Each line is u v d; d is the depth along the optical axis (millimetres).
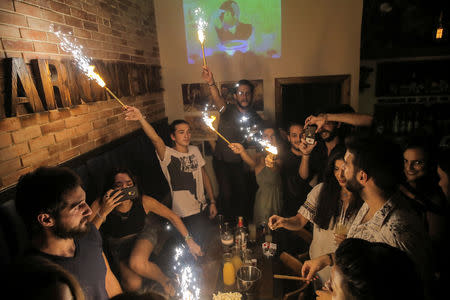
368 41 4246
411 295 732
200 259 2191
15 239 1563
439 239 1934
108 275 1641
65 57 2105
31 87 1756
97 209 2029
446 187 2072
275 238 2539
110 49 2736
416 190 1966
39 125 1854
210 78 3295
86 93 2311
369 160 1229
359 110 4547
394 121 4398
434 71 4215
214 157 3814
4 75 1612
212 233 3012
